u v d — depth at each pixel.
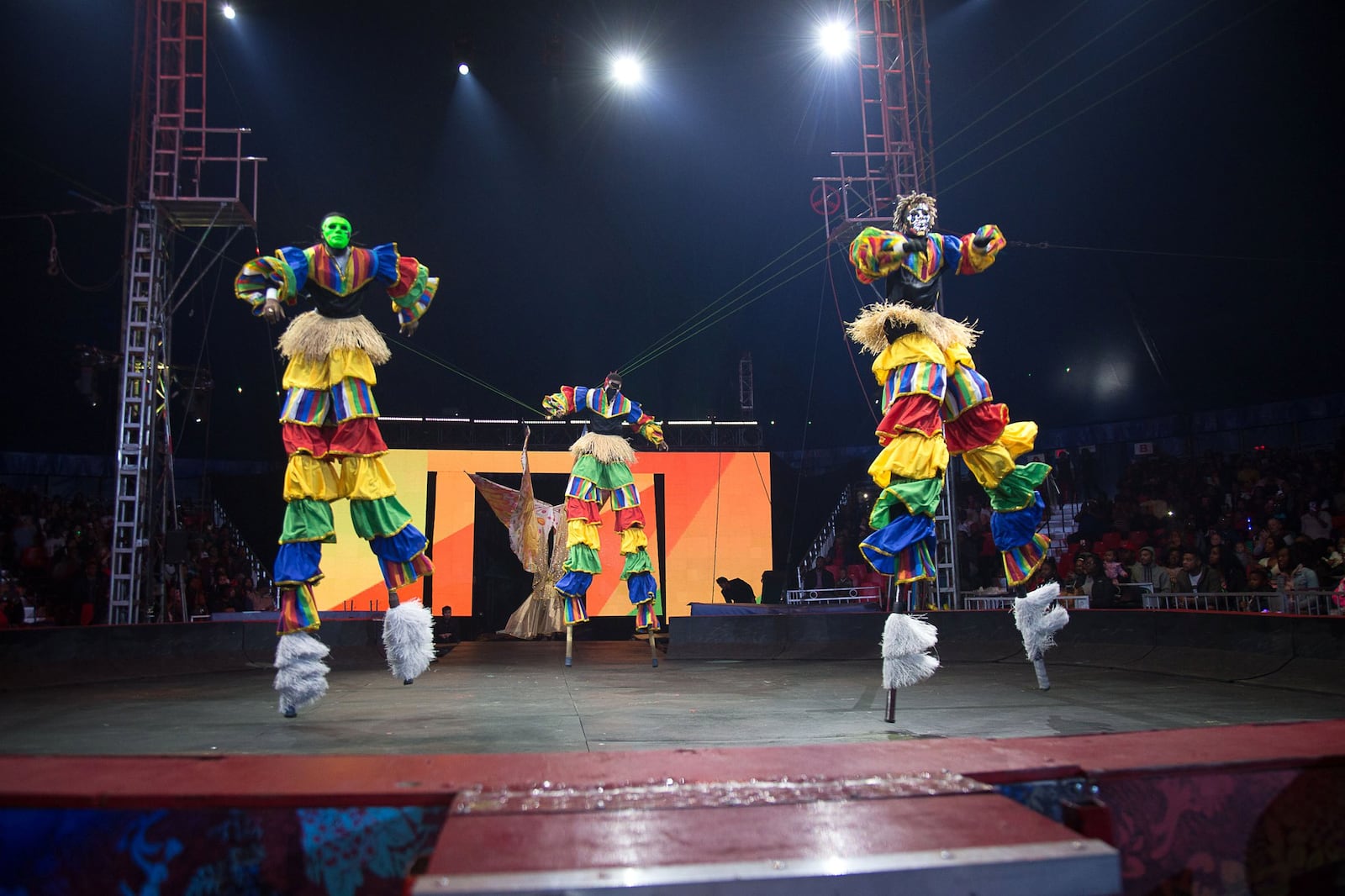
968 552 14.38
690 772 1.83
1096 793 1.84
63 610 11.58
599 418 8.41
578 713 4.67
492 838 1.45
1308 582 9.16
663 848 1.43
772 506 15.14
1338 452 13.19
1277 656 5.92
